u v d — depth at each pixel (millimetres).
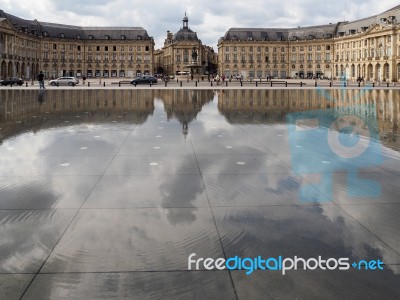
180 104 28969
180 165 10273
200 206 7270
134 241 5879
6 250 5621
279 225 6449
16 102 30031
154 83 74375
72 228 6320
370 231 6238
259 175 9344
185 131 16016
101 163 10445
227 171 9695
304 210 7105
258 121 19328
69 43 132125
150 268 5141
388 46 100125
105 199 7629
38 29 124812
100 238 5980
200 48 162000
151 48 138375
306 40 135500
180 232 6180
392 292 4621
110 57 137375
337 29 130625
